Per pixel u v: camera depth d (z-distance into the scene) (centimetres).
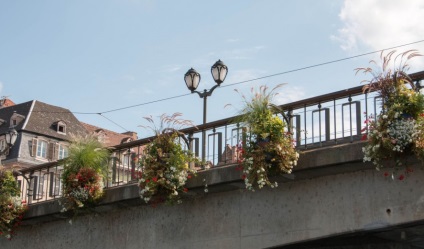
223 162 1256
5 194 1605
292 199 1158
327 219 1104
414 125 973
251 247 1197
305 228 1129
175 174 1258
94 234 1480
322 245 1366
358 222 1065
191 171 1262
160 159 1279
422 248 1374
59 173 1580
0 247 1702
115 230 1438
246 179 1132
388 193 1039
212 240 1259
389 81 1030
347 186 1091
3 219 1583
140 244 1380
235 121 1177
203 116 1622
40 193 1672
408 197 1015
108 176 1464
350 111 1097
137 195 1343
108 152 1479
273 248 1198
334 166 1073
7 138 2809
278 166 1115
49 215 1542
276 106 1170
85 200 1430
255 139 1137
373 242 1355
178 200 1283
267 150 1116
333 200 1104
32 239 1630
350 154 1044
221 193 1267
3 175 1631
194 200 1307
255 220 1202
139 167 1309
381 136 990
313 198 1130
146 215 1385
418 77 1040
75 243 1519
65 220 1561
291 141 1125
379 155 995
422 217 994
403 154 991
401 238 1290
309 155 1102
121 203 1404
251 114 1151
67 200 1446
